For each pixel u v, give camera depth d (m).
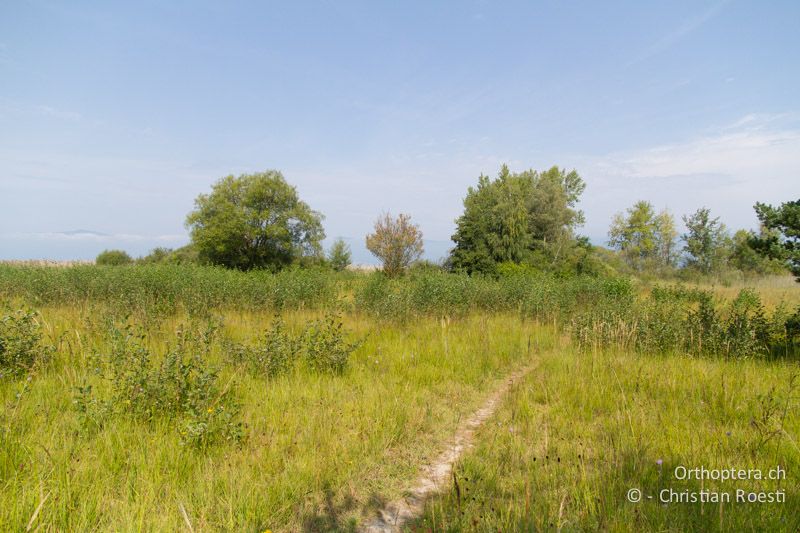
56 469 3.36
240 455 3.95
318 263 42.34
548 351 9.46
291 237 41.72
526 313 13.45
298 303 13.38
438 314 12.52
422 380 6.84
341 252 40.81
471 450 4.56
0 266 16.42
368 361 7.61
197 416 4.25
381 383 6.41
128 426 4.18
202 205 39.25
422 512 3.42
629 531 2.87
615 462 3.85
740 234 34.28
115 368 5.12
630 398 5.79
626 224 49.47
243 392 5.63
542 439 4.65
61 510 2.86
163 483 3.41
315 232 43.22
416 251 28.66
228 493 3.32
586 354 8.59
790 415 4.82
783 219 8.54
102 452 3.72
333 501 3.53
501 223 26.06
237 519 3.06
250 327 10.03
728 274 33.12
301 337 7.35
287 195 40.84
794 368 7.04
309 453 4.11
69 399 4.79
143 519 2.84
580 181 45.66
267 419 4.80
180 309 11.63
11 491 2.96
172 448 3.87
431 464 4.32
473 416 5.72
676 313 9.90
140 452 3.74
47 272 13.79
